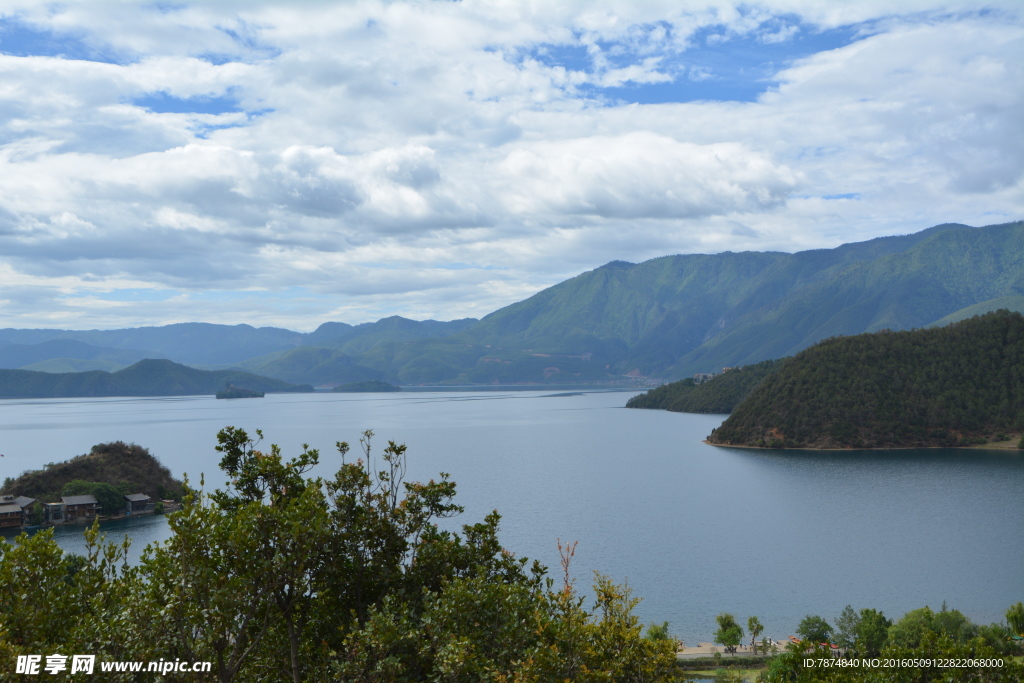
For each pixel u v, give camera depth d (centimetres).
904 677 3155
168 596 2011
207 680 2038
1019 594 11475
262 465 2409
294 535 2016
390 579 2584
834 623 10100
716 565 13350
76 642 2064
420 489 2691
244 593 1975
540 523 17200
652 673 2512
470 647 2311
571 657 2400
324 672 2275
